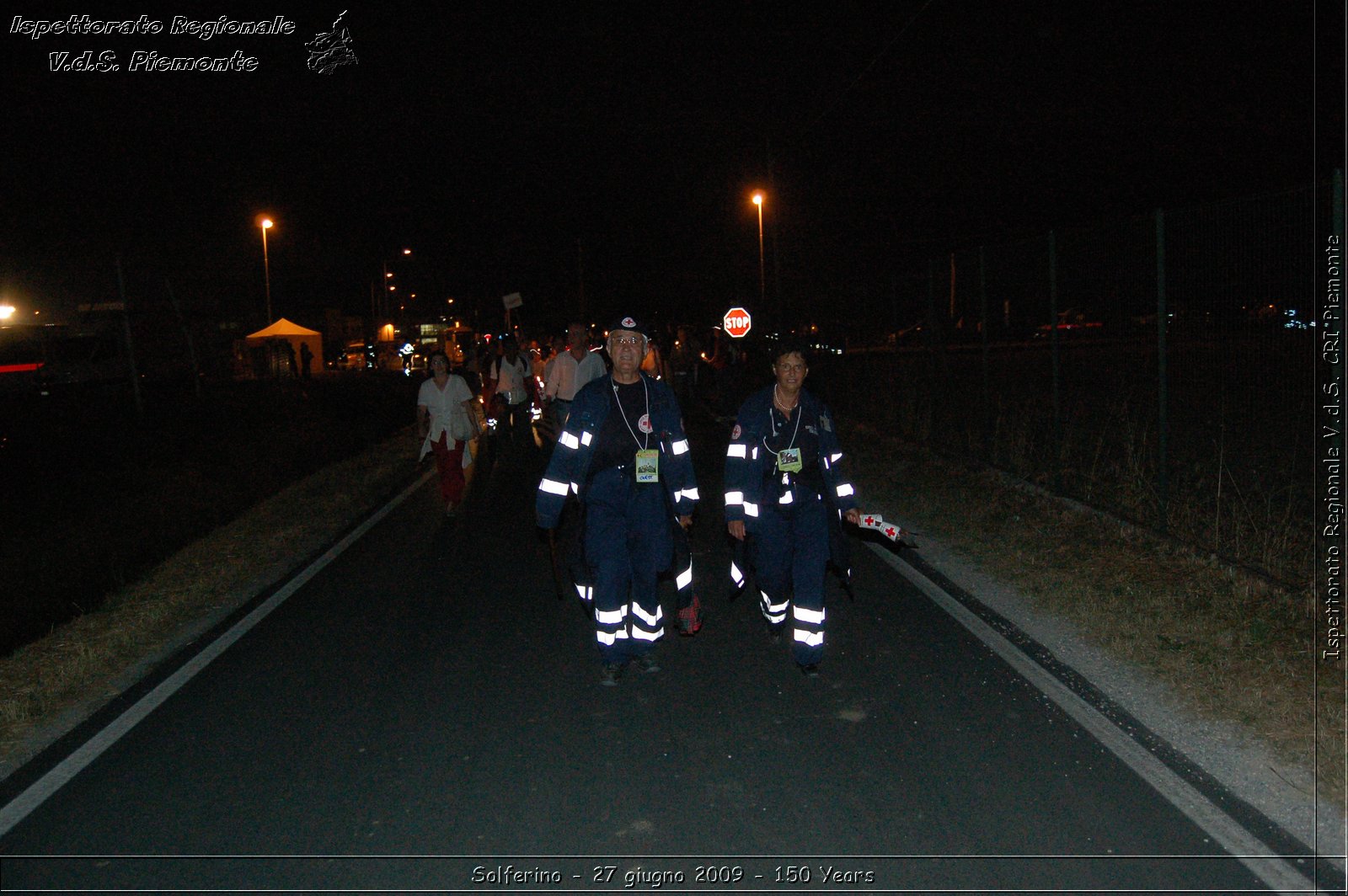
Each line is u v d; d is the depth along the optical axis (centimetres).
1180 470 1104
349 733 534
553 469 587
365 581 866
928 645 655
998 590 778
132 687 618
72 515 1215
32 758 518
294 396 2636
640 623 605
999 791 454
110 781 484
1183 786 455
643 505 585
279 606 791
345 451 2014
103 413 1856
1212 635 633
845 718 539
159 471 1492
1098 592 741
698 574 871
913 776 471
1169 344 971
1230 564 773
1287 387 867
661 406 586
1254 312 866
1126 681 577
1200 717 522
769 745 507
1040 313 1284
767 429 594
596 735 525
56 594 894
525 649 669
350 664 648
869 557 907
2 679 632
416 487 1410
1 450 1484
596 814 442
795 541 604
